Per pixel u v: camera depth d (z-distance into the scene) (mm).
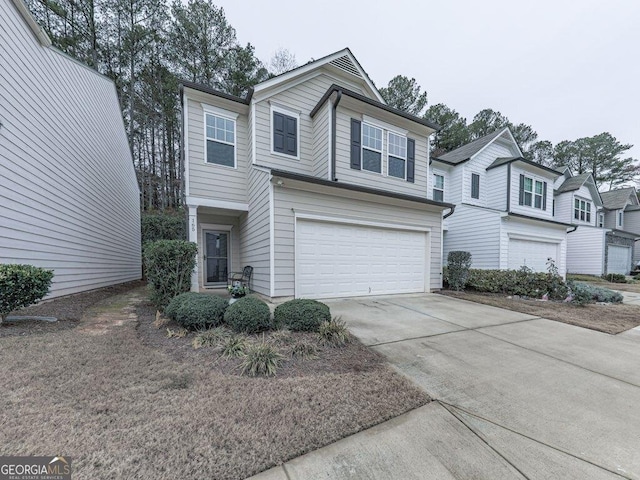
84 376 2654
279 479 1690
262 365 2943
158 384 2584
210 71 17453
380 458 1892
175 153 21203
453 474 1774
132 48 16609
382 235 7980
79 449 1764
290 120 8531
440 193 13086
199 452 1812
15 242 4836
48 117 5785
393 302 7043
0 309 3818
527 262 12031
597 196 18984
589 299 7328
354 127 8258
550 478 1771
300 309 4258
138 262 12969
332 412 2328
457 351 3861
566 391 2881
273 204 6387
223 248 9789
